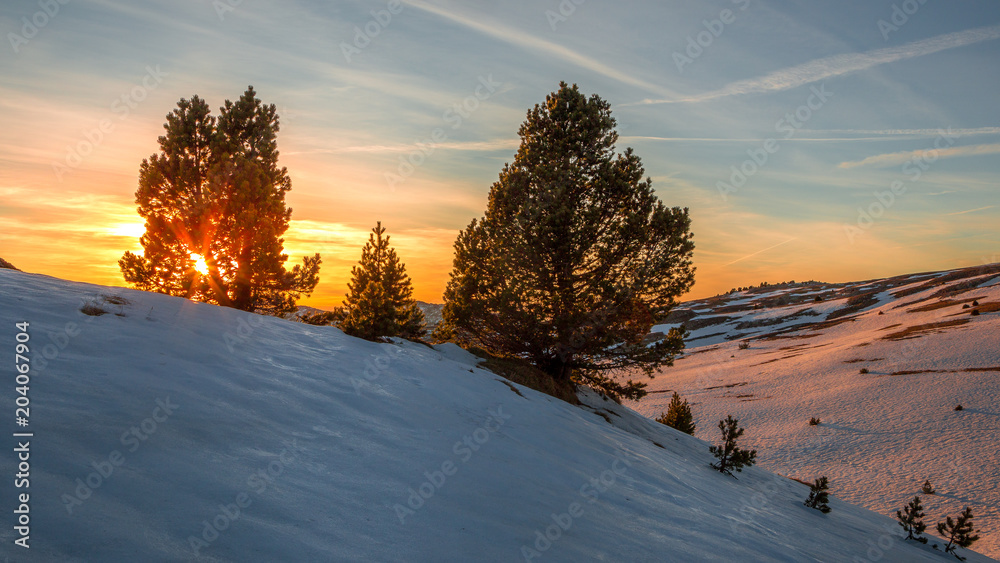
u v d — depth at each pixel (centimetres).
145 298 916
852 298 14200
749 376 7712
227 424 491
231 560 286
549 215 1784
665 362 1930
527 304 1870
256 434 493
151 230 1975
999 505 2662
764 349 10569
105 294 841
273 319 1159
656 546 524
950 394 4712
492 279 2089
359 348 1127
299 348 937
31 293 743
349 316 1594
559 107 1991
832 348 8581
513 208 1994
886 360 6619
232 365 689
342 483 446
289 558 305
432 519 428
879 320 10462
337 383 779
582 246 1838
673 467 1133
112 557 255
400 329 1728
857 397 5247
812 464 3678
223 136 2017
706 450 1973
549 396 1575
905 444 3800
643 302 1870
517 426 922
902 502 2845
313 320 1917
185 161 2042
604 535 510
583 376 2127
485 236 2181
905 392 5075
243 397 580
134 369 550
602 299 1761
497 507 504
